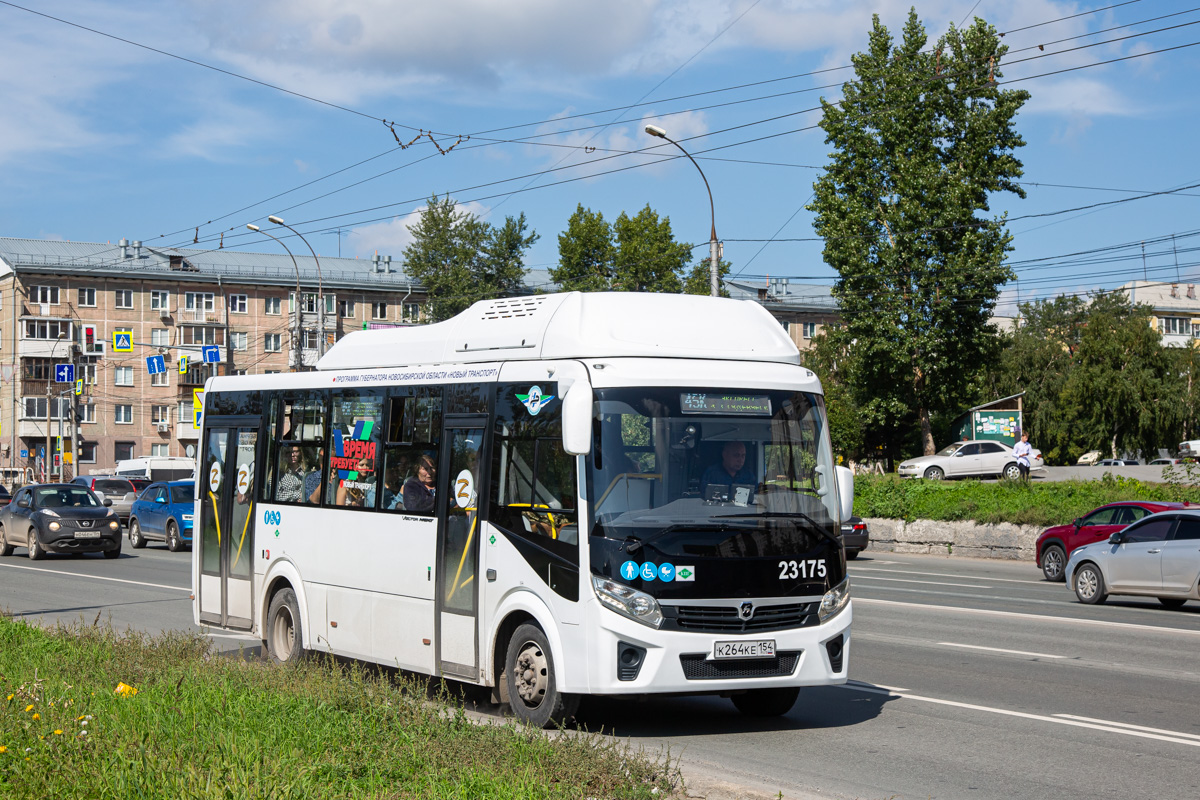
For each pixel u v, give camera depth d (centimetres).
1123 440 6569
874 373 5259
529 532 862
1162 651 1306
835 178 5219
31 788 586
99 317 9088
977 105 5072
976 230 5028
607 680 796
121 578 2258
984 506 3159
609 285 6278
